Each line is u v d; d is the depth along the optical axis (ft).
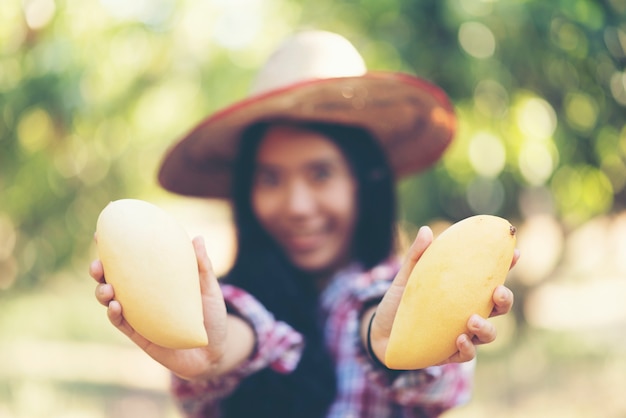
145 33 12.88
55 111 11.57
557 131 11.71
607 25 10.22
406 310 3.84
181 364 4.35
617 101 10.93
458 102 11.89
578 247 22.67
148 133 14.82
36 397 18.81
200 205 26.78
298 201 6.53
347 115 6.88
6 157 12.20
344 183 6.71
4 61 11.28
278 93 6.39
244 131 6.96
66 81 11.07
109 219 3.93
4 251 14.25
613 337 23.30
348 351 6.37
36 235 13.91
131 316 3.84
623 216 19.66
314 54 6.81
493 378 20.45
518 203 17.42
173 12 13.23
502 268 3.86
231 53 14.44
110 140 13.46
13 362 22.07
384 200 7.02
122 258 3.84
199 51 14.03
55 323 27.91
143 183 15.58
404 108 7.22
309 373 6.21
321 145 6.60
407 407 6.11
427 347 3.80
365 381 6.20
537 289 23.24
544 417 17.47
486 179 14.73
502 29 10.73
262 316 5.48
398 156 7.96
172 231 3.95
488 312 3.84
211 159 7.63
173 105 15.08
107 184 14.17
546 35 10.54
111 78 12.69
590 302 29.73
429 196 15.53
